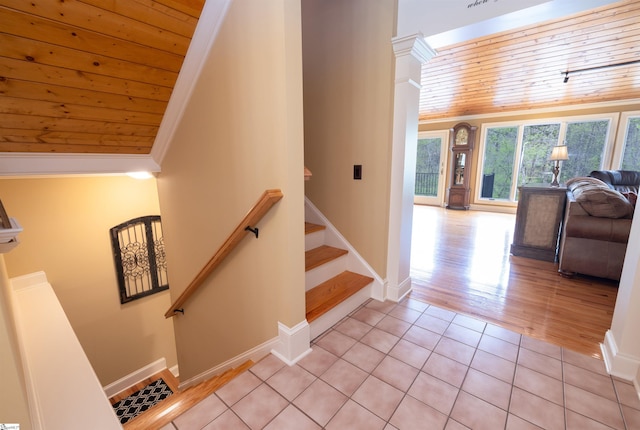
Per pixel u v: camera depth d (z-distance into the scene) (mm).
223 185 1889
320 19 2312
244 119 1640
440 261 3324
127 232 3121
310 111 2504
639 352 1457
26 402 984
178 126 2164
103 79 1726
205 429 1245
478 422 1261
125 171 2369
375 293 2369
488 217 5918
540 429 1227
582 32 2980
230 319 2105
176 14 1606
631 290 1446
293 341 1635
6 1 1241
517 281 2754
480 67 3947
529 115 6008
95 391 1372
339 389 1447
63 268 2789
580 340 1826
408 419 1277
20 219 2541
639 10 2584
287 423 1266
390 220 2244
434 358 1664
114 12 1463
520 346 1769
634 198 2986
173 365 3627
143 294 3291
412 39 1875
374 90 2115
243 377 1535
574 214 2686
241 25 1543
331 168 2467
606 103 5277
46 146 1974
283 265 1585
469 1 1967
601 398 1375
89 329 2990
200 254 2260
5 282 1718
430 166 7457
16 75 1500
